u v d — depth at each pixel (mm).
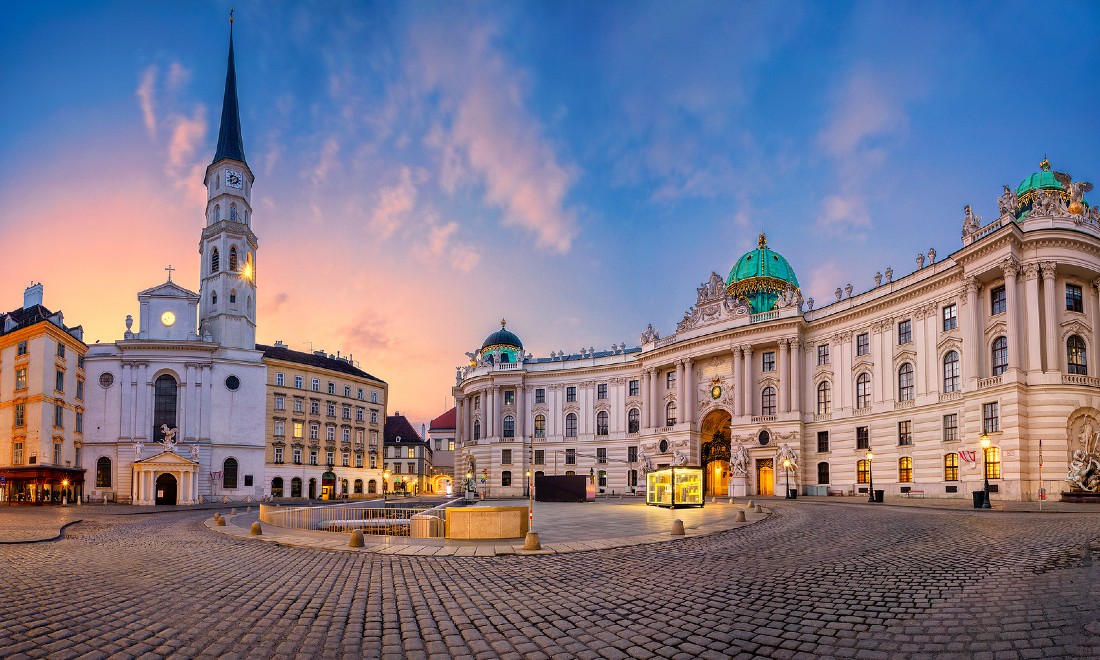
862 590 14023
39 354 72312
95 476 82125
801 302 73250
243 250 92500
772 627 11039
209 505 74500
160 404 85438
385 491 113375
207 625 11258
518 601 13398
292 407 96500
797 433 69750
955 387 55156
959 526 27656
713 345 78812
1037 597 12633
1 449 75062
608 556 20609
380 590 14695
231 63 98312
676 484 47188
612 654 9633
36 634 10633
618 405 94938
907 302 60625
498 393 103250
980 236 53375
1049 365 47688
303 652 9672
